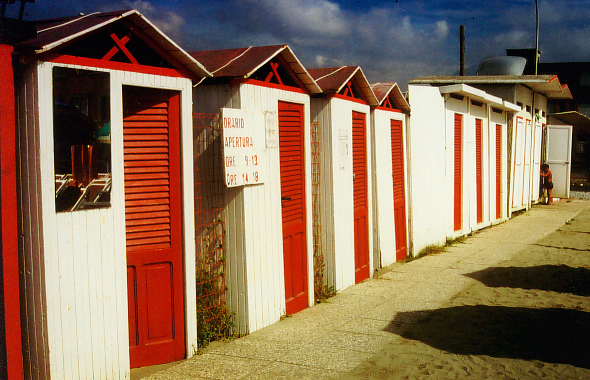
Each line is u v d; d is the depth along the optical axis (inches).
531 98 705.0
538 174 759.7
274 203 244.8
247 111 222.4
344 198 308.5
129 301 184.1
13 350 155.2
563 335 220.2
